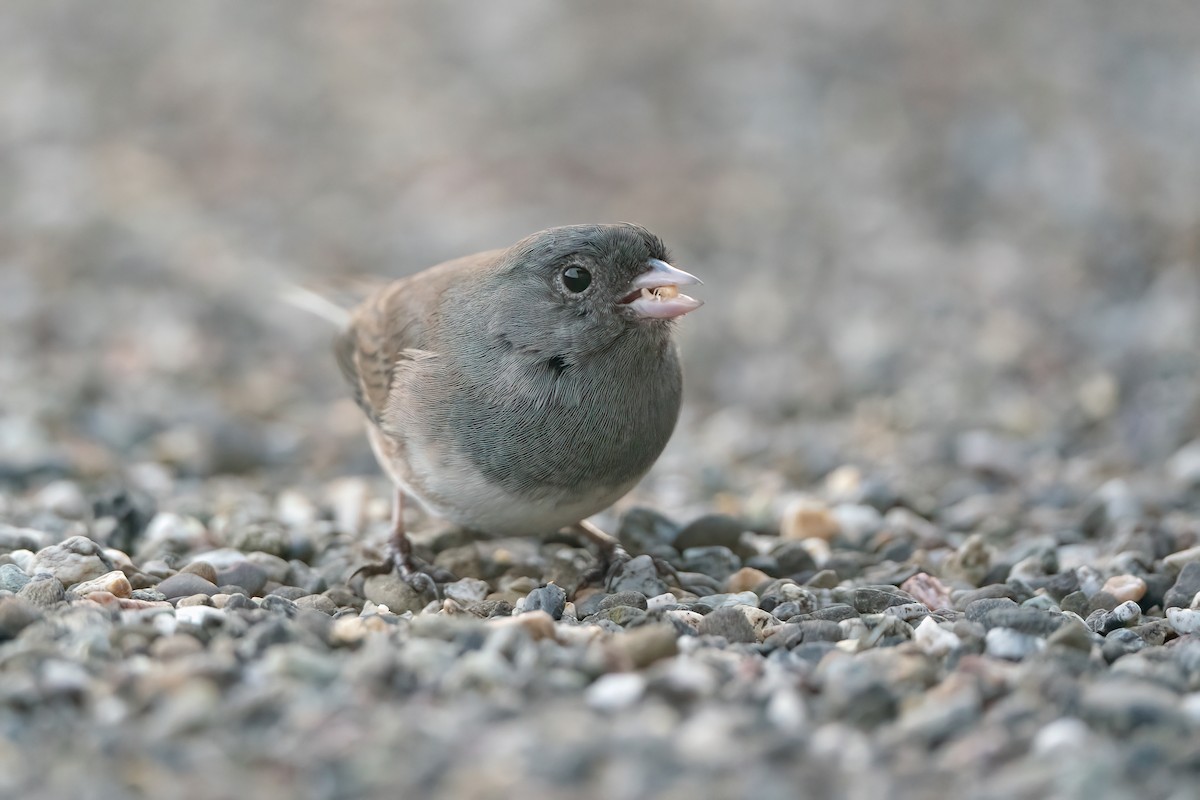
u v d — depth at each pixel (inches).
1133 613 311.7
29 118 917.2
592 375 324.2
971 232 740.7
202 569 335.6
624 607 307.6
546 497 331.0
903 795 209.8
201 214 802.8
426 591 342.0
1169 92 869.8
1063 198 753.0
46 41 1032.2
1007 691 245.8
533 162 855.7
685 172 836.0
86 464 455.5
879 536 396.2
